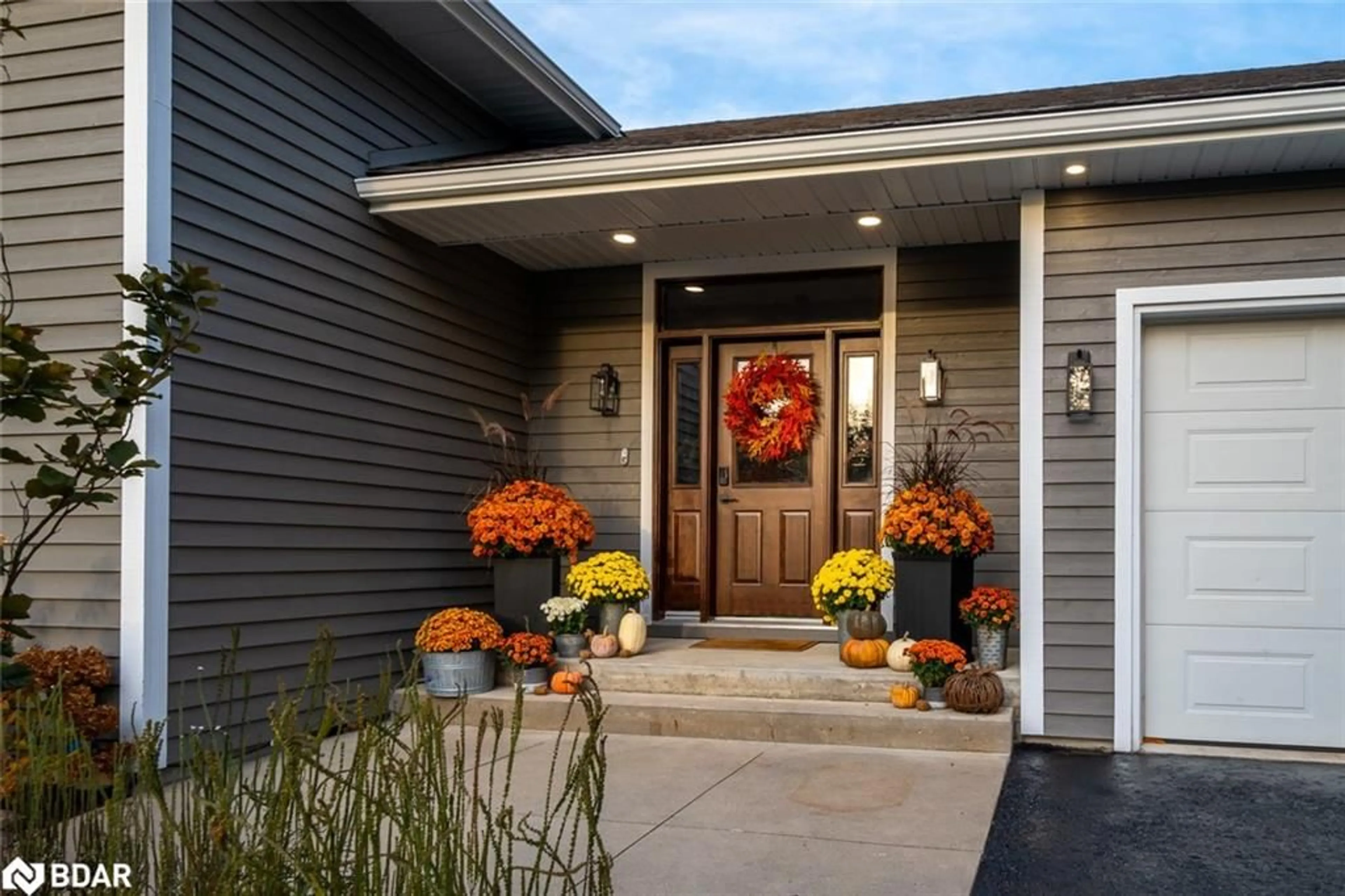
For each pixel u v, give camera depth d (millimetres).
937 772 5012
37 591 4855
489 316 7531
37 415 3396
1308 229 5395
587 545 7098
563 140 8227
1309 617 5477
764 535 7660
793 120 7816
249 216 5363
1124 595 5547
